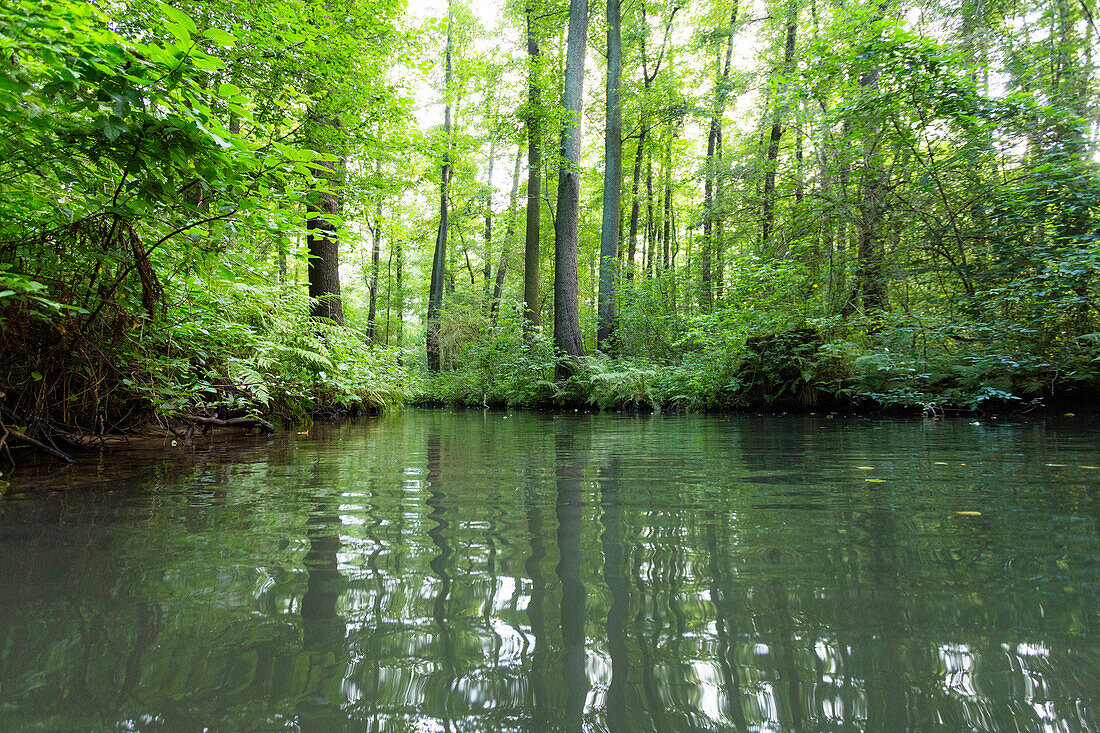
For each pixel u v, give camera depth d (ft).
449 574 3.29
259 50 17.08
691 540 4.03
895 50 22.31
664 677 2.06
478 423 19.69
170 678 2.05
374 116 22.49
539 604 2.82
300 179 8.52
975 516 4.72
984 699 1.86
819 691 1.93
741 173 37.86
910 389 20.57
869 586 3.04
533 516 4.84
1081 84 22.33
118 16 9.00
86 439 10.61
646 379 30.60
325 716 1.78
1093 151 21.22
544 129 43.01
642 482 6.64
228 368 13.94
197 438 12.75
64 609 2.74
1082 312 19.17
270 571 3.35
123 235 8.47
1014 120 21.66
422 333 105.91
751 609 2.72
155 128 6.61
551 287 72.79
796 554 3.67
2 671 2.10
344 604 2.81
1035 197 20.90
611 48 41.81
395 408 32.45
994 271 21.63
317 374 19.35
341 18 20.98
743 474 7.22
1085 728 1.68
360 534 4.23
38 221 7.88
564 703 1.88
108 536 4.17
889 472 7.30
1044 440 11.16
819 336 24.14
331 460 8.88
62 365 9.12
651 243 64.90
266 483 6.62
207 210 8.92
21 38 5.60
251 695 1.92
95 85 6.07
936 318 21.72
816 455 9.22
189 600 2.87
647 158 59.47
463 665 2.16
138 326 10.18
